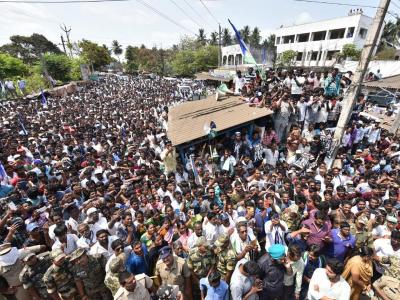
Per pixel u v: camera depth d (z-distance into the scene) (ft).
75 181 28.96
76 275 14.25
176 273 15.02
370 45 27.35
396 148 37.04
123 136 55.88
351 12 123.65
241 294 13.56
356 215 19.13
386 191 24.57
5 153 38.40
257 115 37.83
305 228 17.38
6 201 23.82
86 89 154.81
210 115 43.04
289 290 15.19
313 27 141.28
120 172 32.68
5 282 14.89
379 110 63.05
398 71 82.02
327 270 12.75
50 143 43.50
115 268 13.29
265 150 35.94
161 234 18.88
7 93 125.18
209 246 16.12
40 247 16.90
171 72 239.30
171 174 32.01
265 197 22.15
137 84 167.73
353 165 32.01
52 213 19.24
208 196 24.47
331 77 40.01
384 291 13.92
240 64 163.53
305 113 38.91
